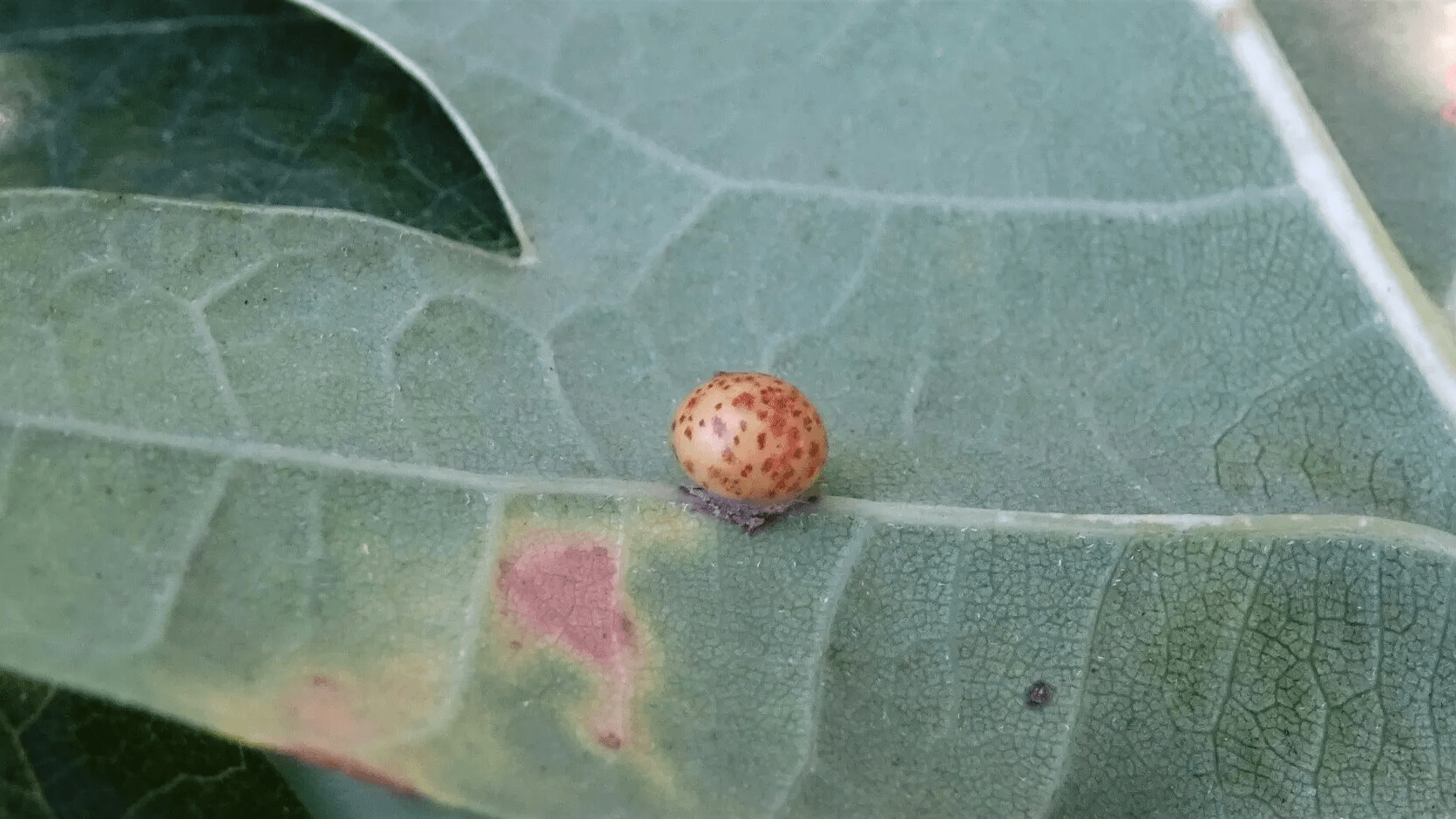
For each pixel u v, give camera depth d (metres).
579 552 0.09
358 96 0.11
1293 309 0.10
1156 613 0.09
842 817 0.09
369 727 0.09
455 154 0.11
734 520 0.10
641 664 0.09
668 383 0.10
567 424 0.10
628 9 0.11
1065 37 0.10
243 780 0.09
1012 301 0.10
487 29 0.11
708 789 0.09
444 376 0.10
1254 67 0.10
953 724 0.09
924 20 0.11
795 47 0.11
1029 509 0.10
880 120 0.10
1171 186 0.10
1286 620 0.09
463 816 0.09
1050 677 0.09
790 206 0.10
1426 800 0.09
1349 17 0.10
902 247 0.10
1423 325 0.10
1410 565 0.09
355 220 0.10
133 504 0.09
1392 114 0.10
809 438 0.09
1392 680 0.09
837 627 0.09
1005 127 0.10
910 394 0.10
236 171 0.11
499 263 0.10
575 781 0.09
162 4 0.11
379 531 0.09
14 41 0.11
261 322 0.10
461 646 0.09
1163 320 0.10
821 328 0.10
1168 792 0.09
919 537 0.10
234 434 0.09
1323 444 0.10
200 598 0.09
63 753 0.09
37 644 0.09
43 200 0.10
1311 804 0.09
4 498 0.09
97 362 0.09
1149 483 0.10
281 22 0.11
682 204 0.10
